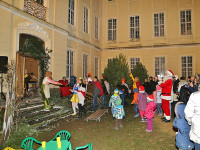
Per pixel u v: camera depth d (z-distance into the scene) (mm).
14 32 8445
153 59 18953
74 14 14609
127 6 19984
